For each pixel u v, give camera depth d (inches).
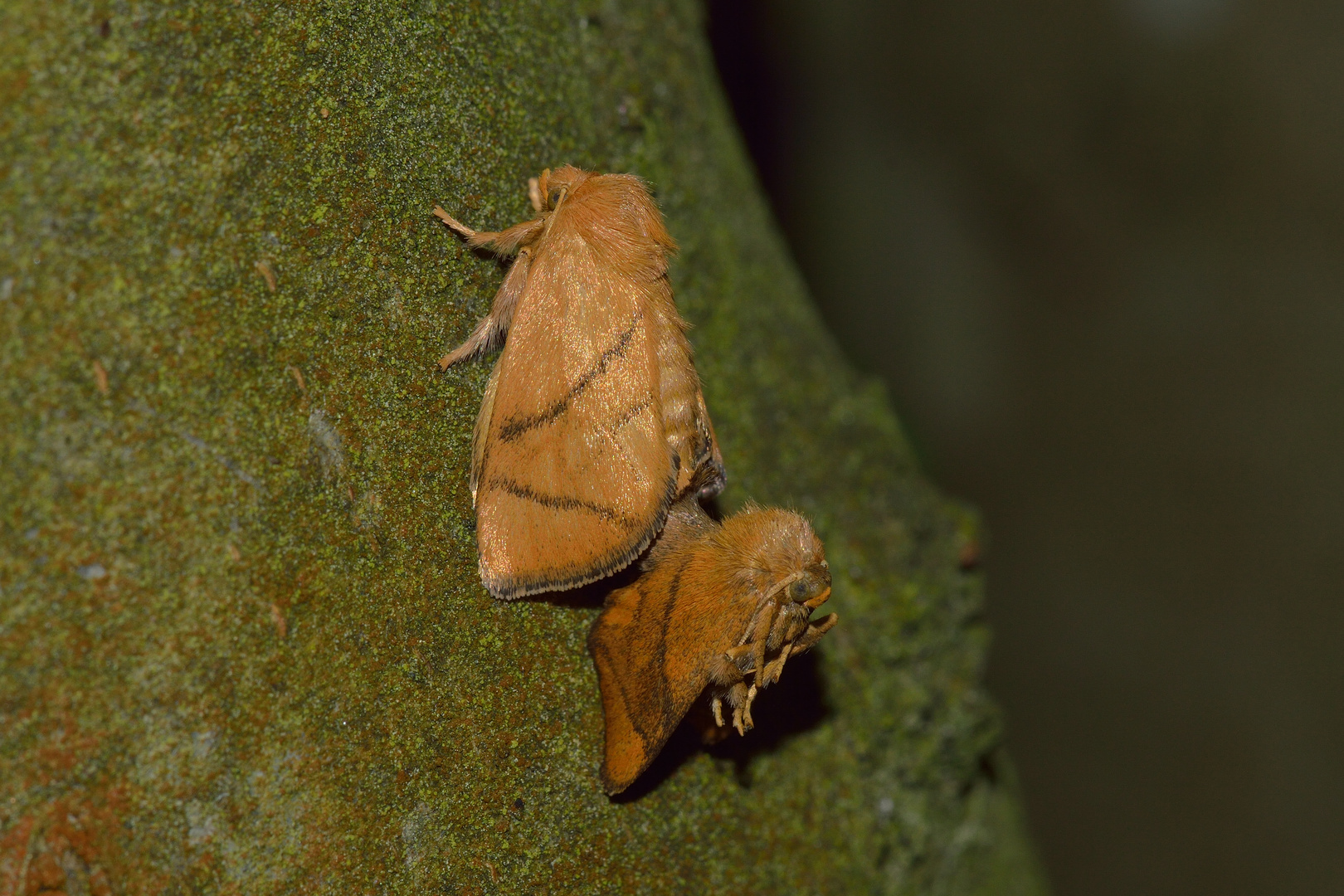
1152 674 11.8
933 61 12.6
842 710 6.5
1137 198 12.1
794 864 6.3
